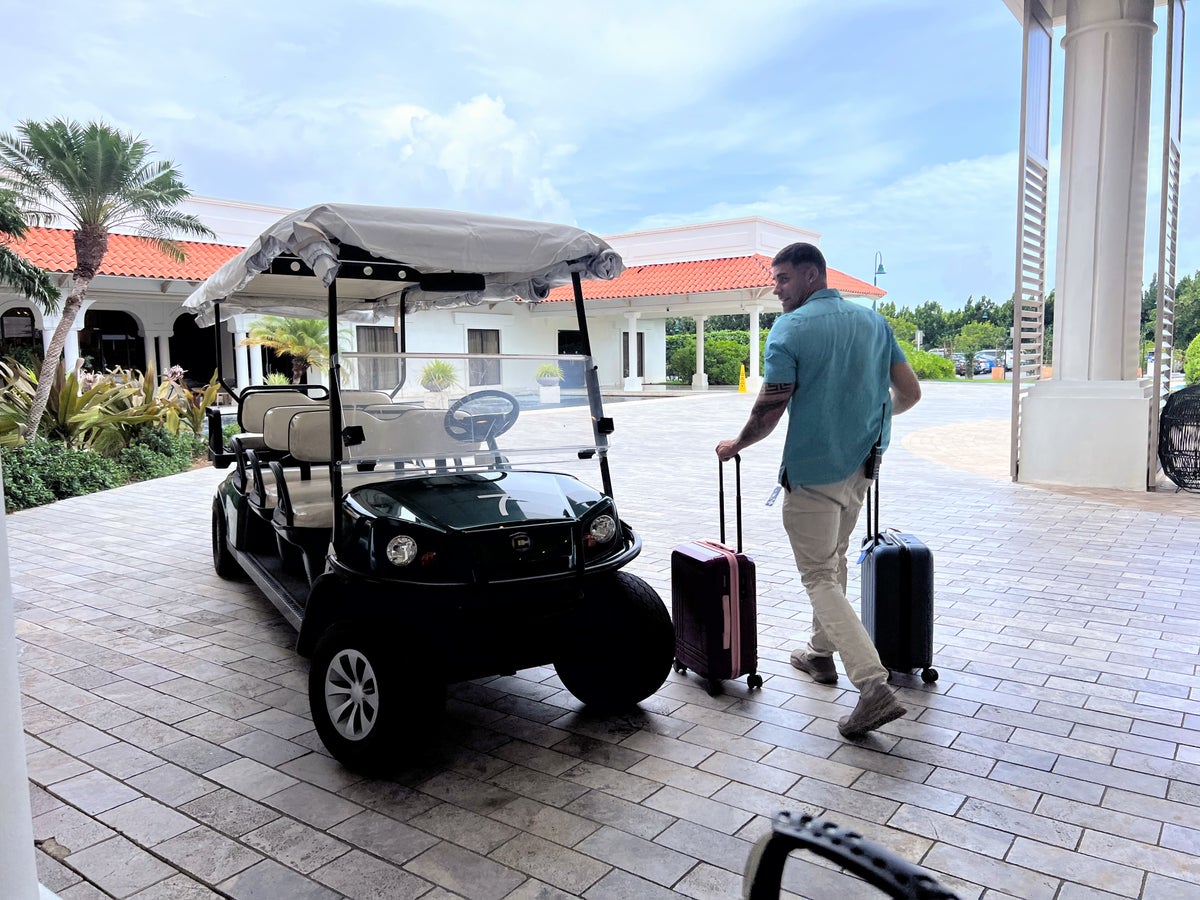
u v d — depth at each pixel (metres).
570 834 2.60
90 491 9.52
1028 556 5.70
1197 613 4.52
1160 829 2.58
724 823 2.65
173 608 5.00
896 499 7.77
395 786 2.91
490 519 3.06
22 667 4.07
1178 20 8.30
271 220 21.70
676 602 3.79
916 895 1.16
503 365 3.55
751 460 10.88
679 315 29.11
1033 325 9.10
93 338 21.95
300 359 16.86
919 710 3.43
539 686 3.79
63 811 2.78
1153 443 8.01
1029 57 8.08
